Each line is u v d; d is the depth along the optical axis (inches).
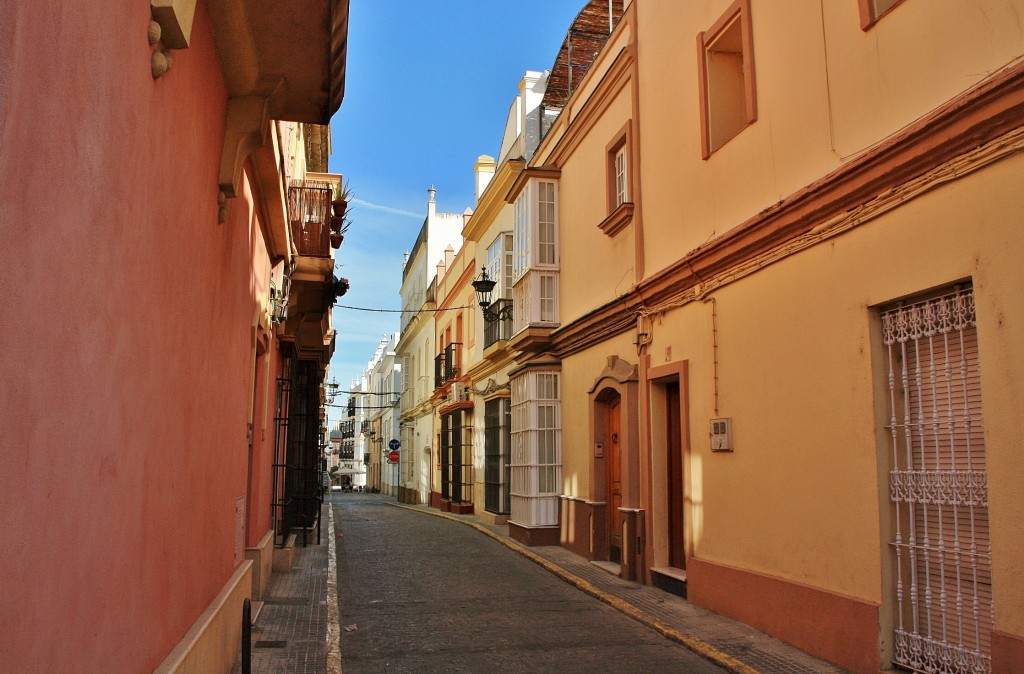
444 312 1155.9
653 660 270.2
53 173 87.2
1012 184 189.5
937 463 215.0
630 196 438.0
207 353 199.9
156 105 133.7
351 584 425.4
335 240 442.3
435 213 1397.6
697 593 344.5
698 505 348.8
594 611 353.4
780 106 295.9
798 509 271.9
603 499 488.7
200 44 170.9
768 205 301.4
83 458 103.3
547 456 571.5
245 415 289.0
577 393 534.3
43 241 85.4
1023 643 177.3
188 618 185.8
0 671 77.3
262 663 259.4
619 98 467.5
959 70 209.0
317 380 596.4
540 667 263.4
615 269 465.7
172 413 159.8
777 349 289.7
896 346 235.3
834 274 257.3
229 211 227.0
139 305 128.6
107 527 115.8
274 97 219.1
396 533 706.2
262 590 365.7
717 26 345.7
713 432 332.2
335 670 252.1
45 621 90.5
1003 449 187.3
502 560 520.7
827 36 267.9
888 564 229.0
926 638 214.5
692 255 344.8
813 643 257.8
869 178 236.5
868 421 237.3
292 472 573.9
